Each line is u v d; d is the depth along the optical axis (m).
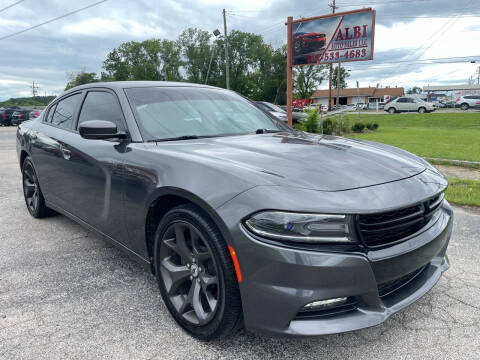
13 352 2.01
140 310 2.42
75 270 2.98
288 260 1.66
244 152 2.25
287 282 1.68
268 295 1.72
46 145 3.57
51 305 2.47
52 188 3.63
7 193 5.58
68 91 3.82
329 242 1.69
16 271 2.96
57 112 3.80
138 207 2.36
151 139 2.57
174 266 2.22
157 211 2.34
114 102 2.91
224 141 2.55
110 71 74.06
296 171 1.94
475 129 19.64
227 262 1.84
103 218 2.79
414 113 33.19
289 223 1.67
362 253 1.71
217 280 1.90
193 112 2.94
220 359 1.96
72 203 3.26
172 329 2.22
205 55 67.81
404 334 2.18
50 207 3.86
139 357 1.97
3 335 2.15
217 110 3.09
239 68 68.25
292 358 1.97
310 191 1.77
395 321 2.31
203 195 1.88
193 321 2.09
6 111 26.92
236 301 1.86
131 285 2.74
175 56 71.19
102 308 2.43
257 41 66.81
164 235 2.21
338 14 11.29
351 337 2.15
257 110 3.42
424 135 15.05
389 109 36.25
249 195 1.77
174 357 1.97
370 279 1.73
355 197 1.77
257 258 1.71
